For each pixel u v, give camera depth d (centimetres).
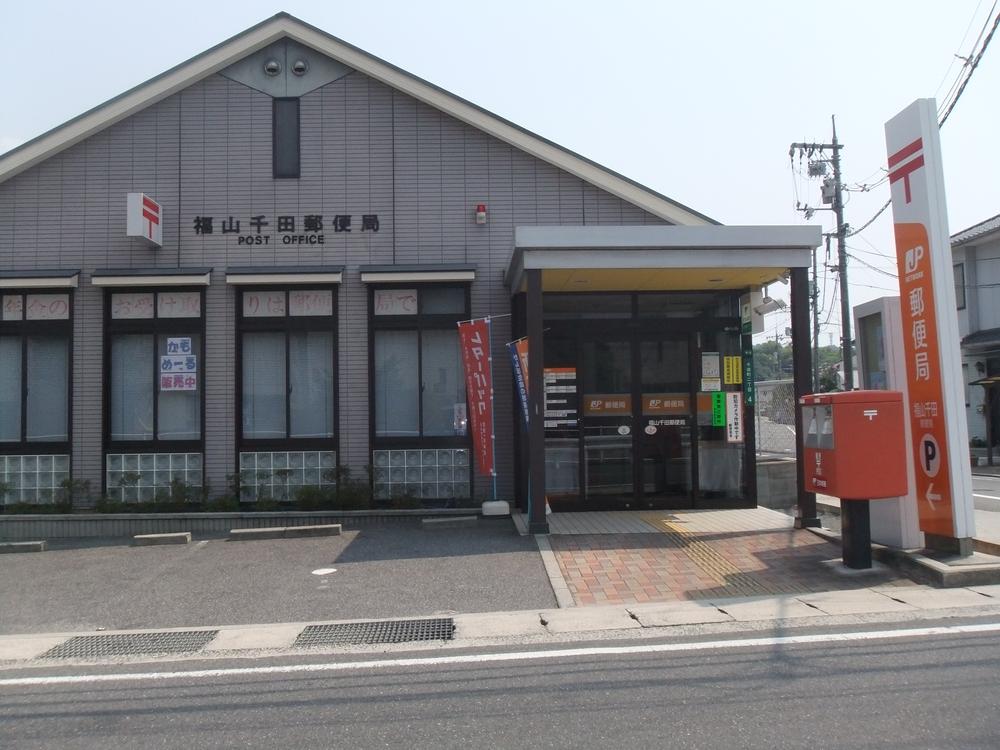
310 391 1189
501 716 443
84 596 770
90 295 1183
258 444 1175
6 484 1163
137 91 1187
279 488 1168
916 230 782
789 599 677
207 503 1131
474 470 1171
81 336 1177
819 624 602
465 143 1212
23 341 1186
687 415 1153
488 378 1097
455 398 1186
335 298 1185
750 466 1144
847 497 746
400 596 730
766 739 403
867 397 747
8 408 1188
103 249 1192
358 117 1212
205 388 1172
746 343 1148
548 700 465
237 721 448
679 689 475
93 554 962
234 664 557
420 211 1201
